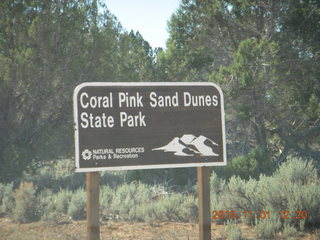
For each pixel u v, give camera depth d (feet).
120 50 63.10
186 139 20.66
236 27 63.36
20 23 51.06
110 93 19.84
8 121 52.39
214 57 70.28
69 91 55.01
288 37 59.77
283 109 58.49
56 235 24.39
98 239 19.07
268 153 53.11
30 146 53.52
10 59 48.49
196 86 21.02
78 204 30.66
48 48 51.06
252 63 53.57
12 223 28.68
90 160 19.30
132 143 19.90
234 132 62.75
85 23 56.54
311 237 23.31
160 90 20.53
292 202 25.53
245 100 57.11
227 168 46.16
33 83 51.01
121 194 36.96
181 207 30.45
